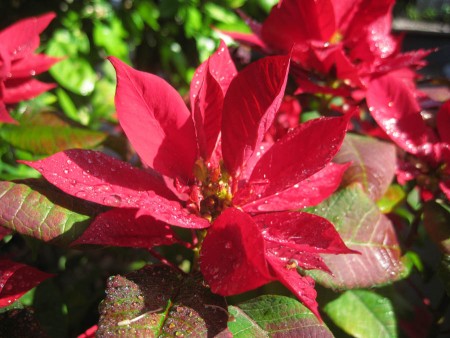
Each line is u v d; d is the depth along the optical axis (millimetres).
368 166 358
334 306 349
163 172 275
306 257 253
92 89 787
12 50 377
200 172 283
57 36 910
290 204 286
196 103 274
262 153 316
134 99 259
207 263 245
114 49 979
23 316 281
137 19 1079
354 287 296
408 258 329
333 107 455
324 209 321
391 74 401
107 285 246
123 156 403
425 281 408
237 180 282
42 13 971
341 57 370
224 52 305
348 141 375
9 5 983
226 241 245
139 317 233
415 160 388
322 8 370
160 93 261
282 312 283
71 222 275
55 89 782
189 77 1097
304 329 276
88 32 986
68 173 253
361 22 399
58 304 348
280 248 255
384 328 353
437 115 376
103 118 615
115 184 259
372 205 326
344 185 347
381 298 364
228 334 235
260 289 358
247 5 1064
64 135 390
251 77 253
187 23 1057
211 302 248
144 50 1181
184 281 260
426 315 503
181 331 231
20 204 273
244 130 271
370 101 372
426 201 356
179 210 259
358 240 316
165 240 265
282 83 242
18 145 393
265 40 422
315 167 267
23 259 440
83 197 244
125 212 261
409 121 369
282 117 506
